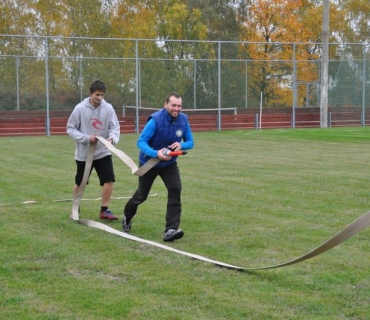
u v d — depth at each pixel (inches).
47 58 1103.6
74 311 184.1
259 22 1683.1
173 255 245.8
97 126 318.3
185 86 1240.2
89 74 1189.1
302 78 1323.8
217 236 279.9
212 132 1130.0
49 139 974.4
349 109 1331.2
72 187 434.0
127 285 207.9
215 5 1732.3
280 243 265.9
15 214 331.9
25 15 1485.0
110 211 323.3
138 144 273.1
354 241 267.1
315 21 1825.8
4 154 697.0
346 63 1332.4
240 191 407.5
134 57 1240.8
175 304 189.5
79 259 239.5
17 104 1157.7
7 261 236.4
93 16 1524.4
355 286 206.7
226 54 1307.8
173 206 275.0
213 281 211.5
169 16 1569.9
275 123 1277.1
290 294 198.1
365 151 700.0
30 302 191.5
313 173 499.2
